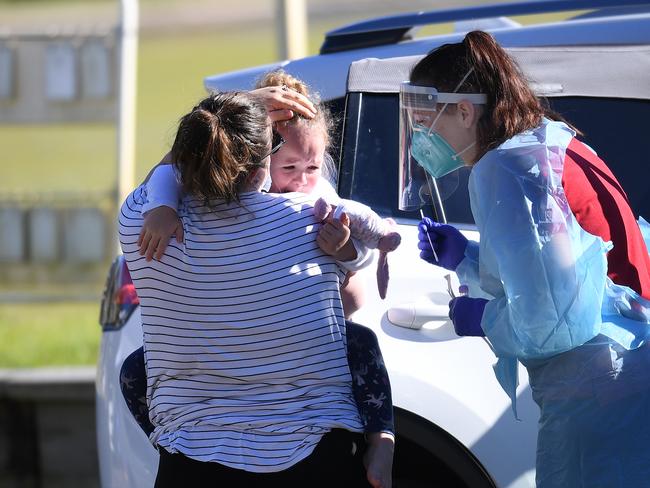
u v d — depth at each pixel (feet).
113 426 37.86
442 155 31.40
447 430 35.32
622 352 30.35
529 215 29.19
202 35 364.99
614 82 38.17
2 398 61.62
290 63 42.06
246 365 28.19
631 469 30.30
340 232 28.43
